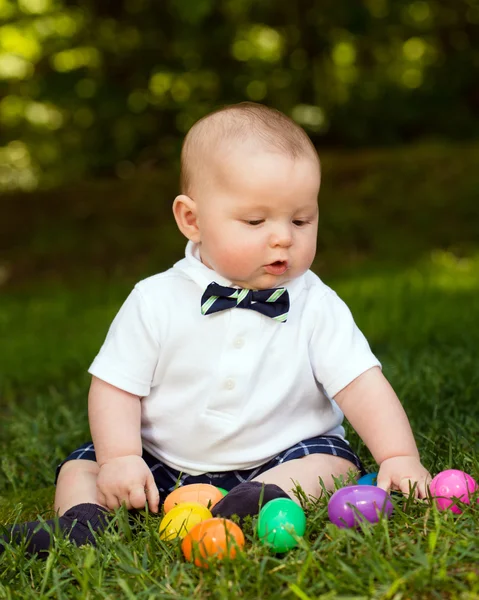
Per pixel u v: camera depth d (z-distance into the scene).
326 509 1.97
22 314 6.45
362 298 5.82
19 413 3.50
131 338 2.27
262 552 1.78
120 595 1.68
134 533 2.05
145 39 9.97
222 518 1.86
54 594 1.72
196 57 10.13
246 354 2.22
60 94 9.88
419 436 2.71
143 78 10.12
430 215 8.38
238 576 1.66
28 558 1.91
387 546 1.74
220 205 2.16
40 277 8.03
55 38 10.11
